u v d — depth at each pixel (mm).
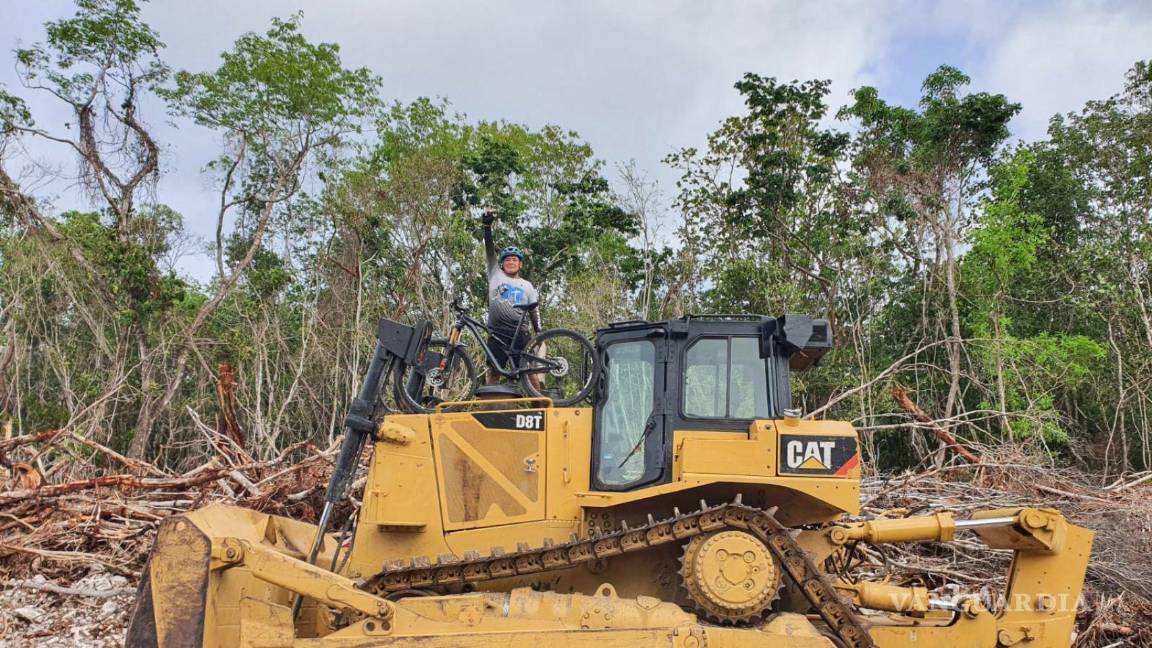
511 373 6086
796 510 5391
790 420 5117
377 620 4840
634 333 5594
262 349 26500
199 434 24062
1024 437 17453
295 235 29344
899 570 7938
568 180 31609
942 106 23125
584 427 5496
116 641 6383
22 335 26922
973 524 5352
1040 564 5309
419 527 5430
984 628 5207
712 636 4793
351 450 5562
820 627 5359
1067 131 27250
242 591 4832
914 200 22359
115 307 25156
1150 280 22594
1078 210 25688
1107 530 8281
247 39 27219
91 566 7695
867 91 24031
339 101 27859
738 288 21719
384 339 5727
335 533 7824
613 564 5438
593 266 26625
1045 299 22516
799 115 24641
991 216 20719
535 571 5238
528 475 5430
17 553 7664
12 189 23547
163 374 26344
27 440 9531
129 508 8484
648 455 5355
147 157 24609
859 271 23141
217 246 27781
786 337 5289
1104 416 20406
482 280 26906
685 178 26047
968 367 21047
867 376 19766
